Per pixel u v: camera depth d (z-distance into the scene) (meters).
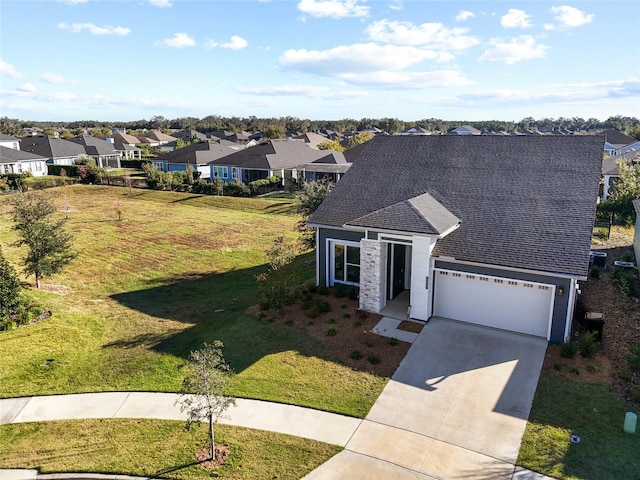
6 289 17.23
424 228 15.85
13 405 12.95
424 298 16.59
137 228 35.94
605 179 42.84
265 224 37.31
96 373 14.48
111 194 52.34
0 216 38.91
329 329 16.38
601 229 30.39
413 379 13.32
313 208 25.14
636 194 32.31
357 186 20.72
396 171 20.62
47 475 10.25
